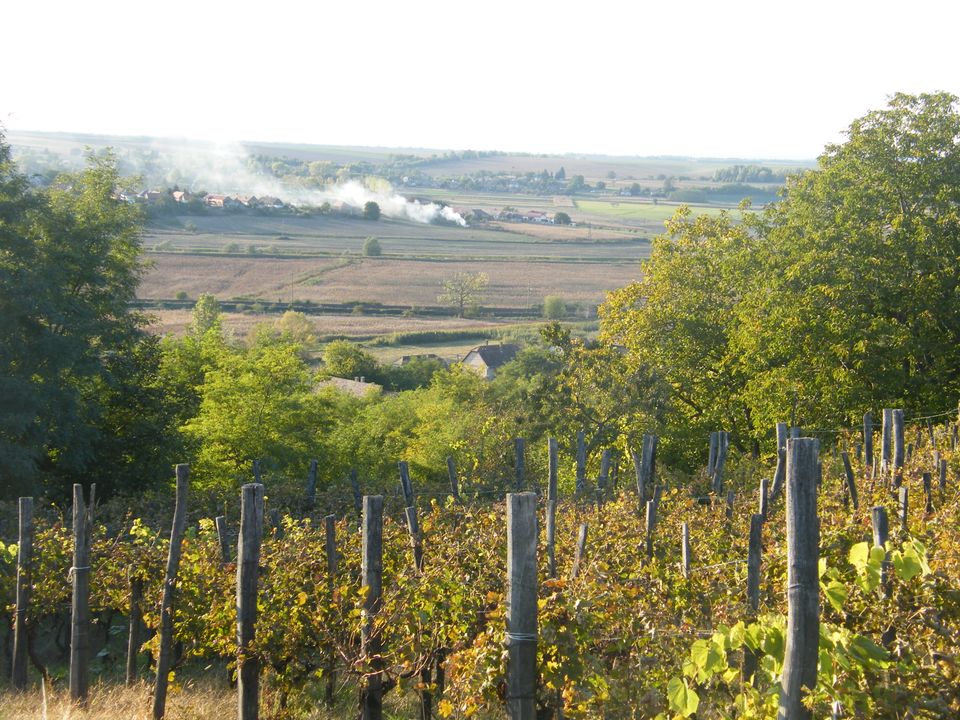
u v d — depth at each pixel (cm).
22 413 3078
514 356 10438
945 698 630
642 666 947
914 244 3494
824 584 655
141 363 4006
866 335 3481
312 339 11081
